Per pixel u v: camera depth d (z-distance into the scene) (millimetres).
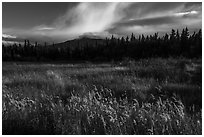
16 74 8906
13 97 4984
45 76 8336
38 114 3844
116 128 3287
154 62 12227
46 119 3605
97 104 4133
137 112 3848
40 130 3350
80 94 5129
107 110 3699
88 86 6203
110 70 10336
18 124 3467
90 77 8008
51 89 5988
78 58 65750
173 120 3484
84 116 3697
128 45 55750
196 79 7387
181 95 5320
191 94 5309
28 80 7359
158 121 3463
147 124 3420
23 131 3344
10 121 3514
